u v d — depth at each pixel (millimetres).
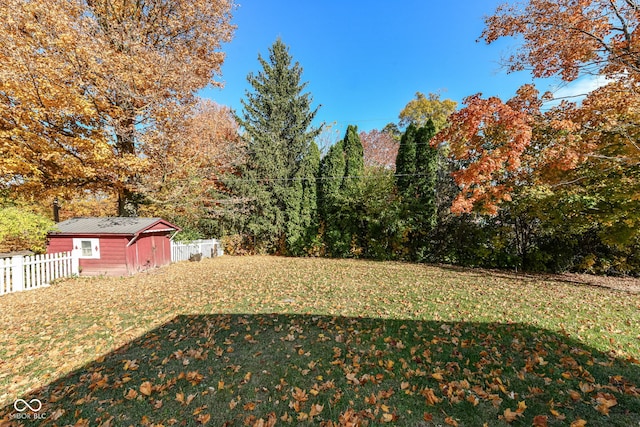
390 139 27188
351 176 14469
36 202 12727
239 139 16719
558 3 6375
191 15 12828
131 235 9375
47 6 9133
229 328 4465
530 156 7898
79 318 5027
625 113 6137
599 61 6398
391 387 2842
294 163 16594
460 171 6094
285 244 15727
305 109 18141
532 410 2459
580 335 4031
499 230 10836
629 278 9008
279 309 5402
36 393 2842
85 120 10805
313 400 2678
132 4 12266
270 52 17594
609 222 7410
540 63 7039
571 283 8086
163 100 11586
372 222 13078
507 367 3148
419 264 11680
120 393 2822
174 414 2506
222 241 16078
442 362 3303
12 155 9297
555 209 8664
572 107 7039
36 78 8812
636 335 4031
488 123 5832
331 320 4766
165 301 6070
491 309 5320
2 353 3701
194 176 14273
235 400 2682
